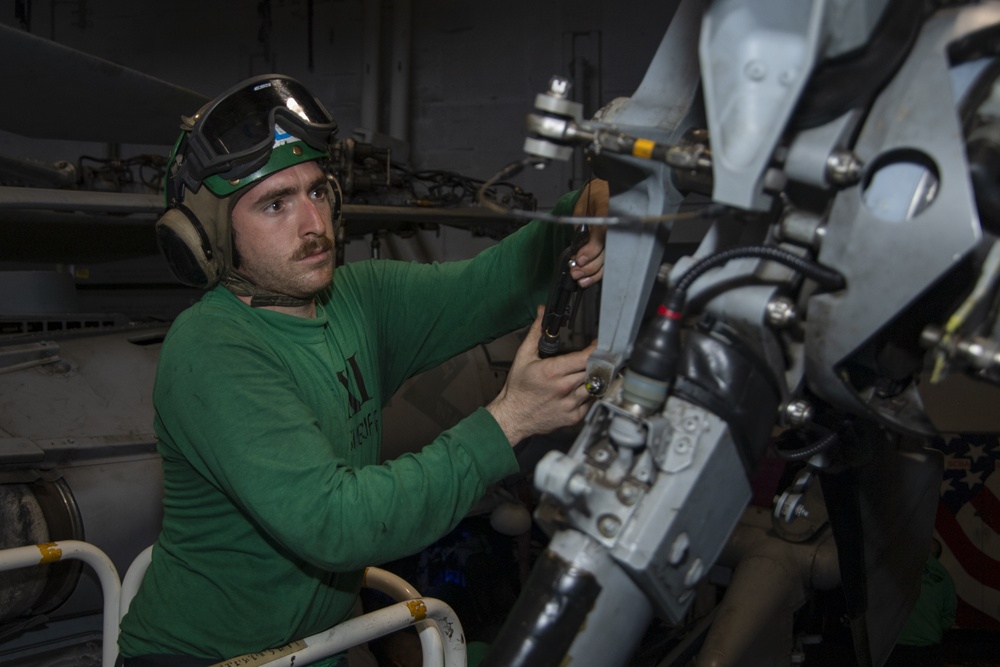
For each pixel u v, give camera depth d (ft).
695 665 5.86
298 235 3.77
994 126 2.39
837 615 7.59
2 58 6.58
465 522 11.89
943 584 11.07
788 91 2.23
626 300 2.99
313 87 18.80
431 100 18.19
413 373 4.80
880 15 2.18
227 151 3.62
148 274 16.31
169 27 19.45
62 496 5.93
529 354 3.41
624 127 2.76
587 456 2.55
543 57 17.49
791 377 2.71
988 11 2.30
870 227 2.34
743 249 2.45
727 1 2.36
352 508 3.13
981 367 2.34
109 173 10.26
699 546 2.52
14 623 5.77
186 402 3.43
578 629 2.46
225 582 3.81
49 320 9.04
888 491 3.79
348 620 3.99
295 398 3.49
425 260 17.87
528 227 4.52
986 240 2.47
